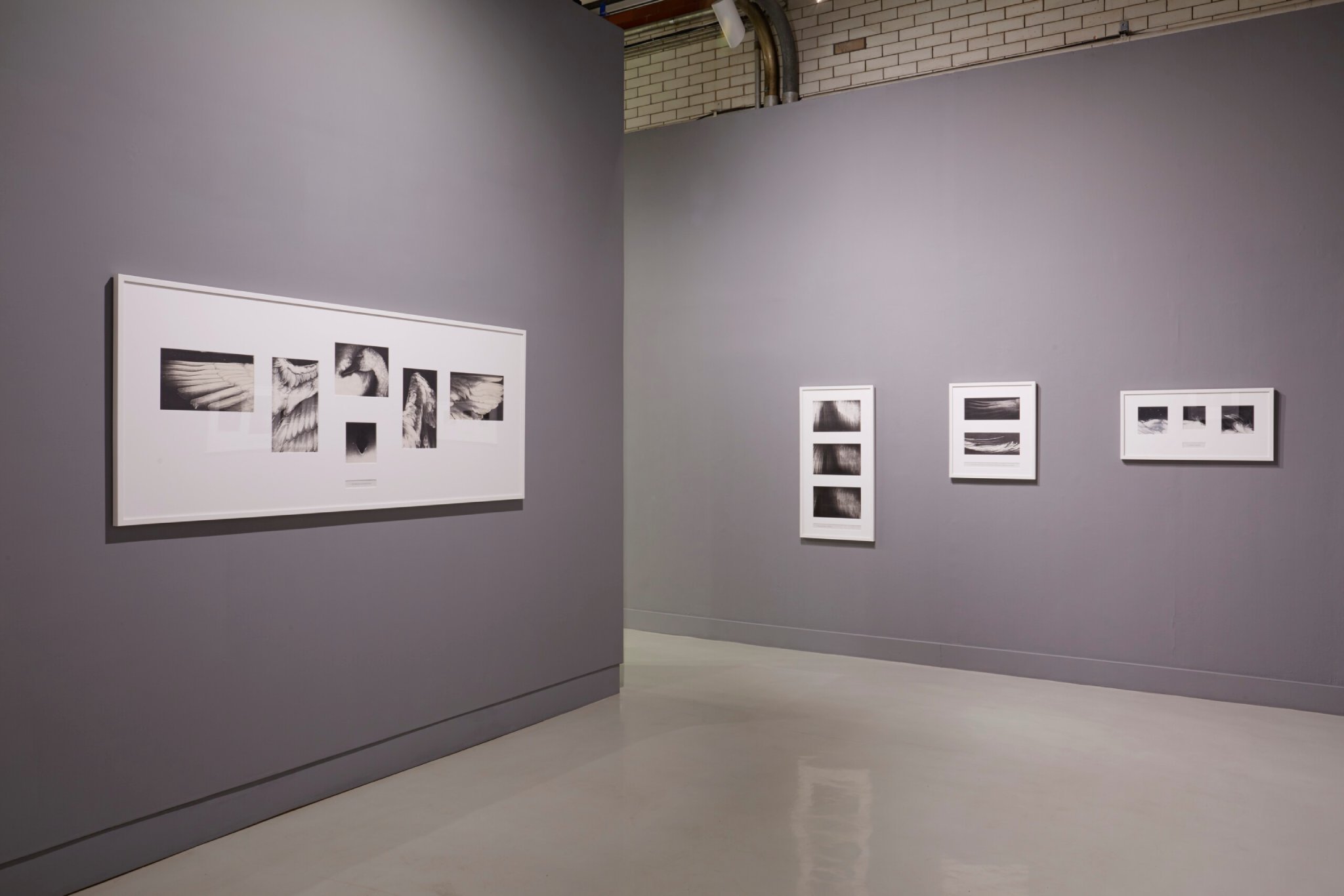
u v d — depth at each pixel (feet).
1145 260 19.24
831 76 25.49
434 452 14.74
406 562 14.40
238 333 11.97
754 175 23.57
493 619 16.01
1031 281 20.31
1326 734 16.47
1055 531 20.08
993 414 20.65
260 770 12.37
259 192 12.28
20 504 10.02
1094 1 22.44
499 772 14.44
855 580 22.31
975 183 20.89
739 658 22.15
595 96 18.37
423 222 14.64
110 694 10.79
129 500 10.87
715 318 24.14
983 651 20.81
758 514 23.57
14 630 9.98
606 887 10.71
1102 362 19.63
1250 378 18.34
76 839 10.53
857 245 22.25
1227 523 18.53
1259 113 18.29
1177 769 14.70
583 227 18.02
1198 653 18.79
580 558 17.97
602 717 17.42
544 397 17.04
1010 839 12.09
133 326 10.89
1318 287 17.81
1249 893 10.65
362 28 13.66
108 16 10.72
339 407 13.26
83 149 10.50
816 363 22.76
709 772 14.48
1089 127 19.75
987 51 23.56
